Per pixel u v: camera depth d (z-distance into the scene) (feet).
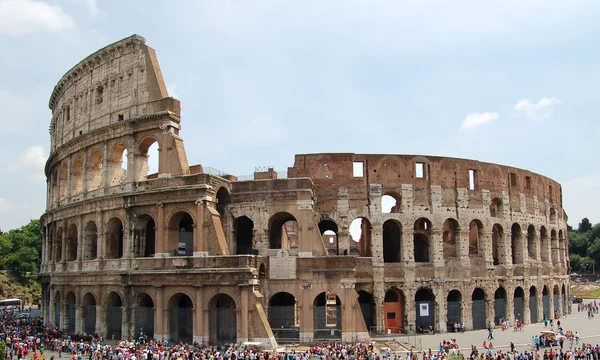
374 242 275.18
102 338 249.55
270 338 218.59
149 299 260.21
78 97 305.94
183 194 241.14
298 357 190.60
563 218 390.01
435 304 278.87
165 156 250.16
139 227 256.11
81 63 297.94
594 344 245.45
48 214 326.03
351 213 276.62
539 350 229.04
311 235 247.70
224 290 227.61
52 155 327.47
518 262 321.73
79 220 285.23
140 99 264.11
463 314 283.79
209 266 230.27
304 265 244.22
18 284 607.37
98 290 263.90
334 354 199.41
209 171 263.49
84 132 294.87
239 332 221.66
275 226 279.49
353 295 240.12
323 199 276.82
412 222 280.92
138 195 252.42
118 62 278.26
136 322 246.68
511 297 306.96
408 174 285.43
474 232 338.75
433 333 275.18
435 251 282.77
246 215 256.93
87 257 281.13
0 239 630.74
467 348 234.17
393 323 276.21
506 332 280.92
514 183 325.21
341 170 279.90
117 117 273.13
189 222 282.15
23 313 452.35
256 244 253.03
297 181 253.65
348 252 272.51
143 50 268.21
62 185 315.99
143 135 260.01
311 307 240.94
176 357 189.06
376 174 282.77
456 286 284.00
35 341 244.01
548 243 351.87
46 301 323.78
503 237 309.83
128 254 253.65
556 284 360.28
